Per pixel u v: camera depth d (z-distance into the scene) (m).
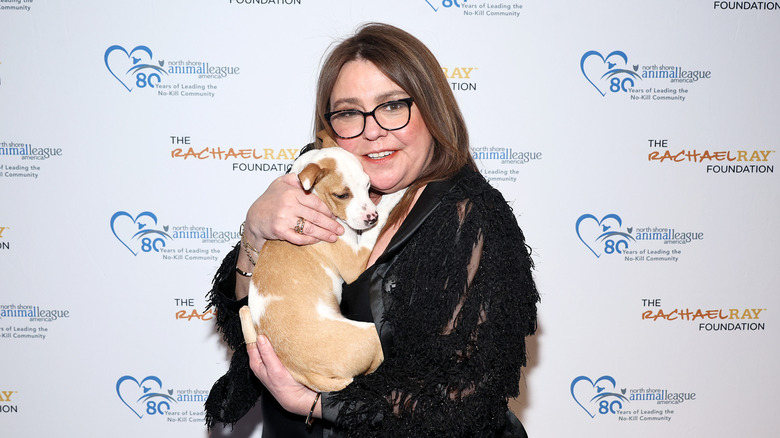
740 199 2.90
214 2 2.72
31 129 2.71
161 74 2.74
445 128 1.59
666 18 2.79
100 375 2.86
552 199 2.87
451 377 1.33
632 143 2.86
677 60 2.82
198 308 2.86
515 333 1.37
